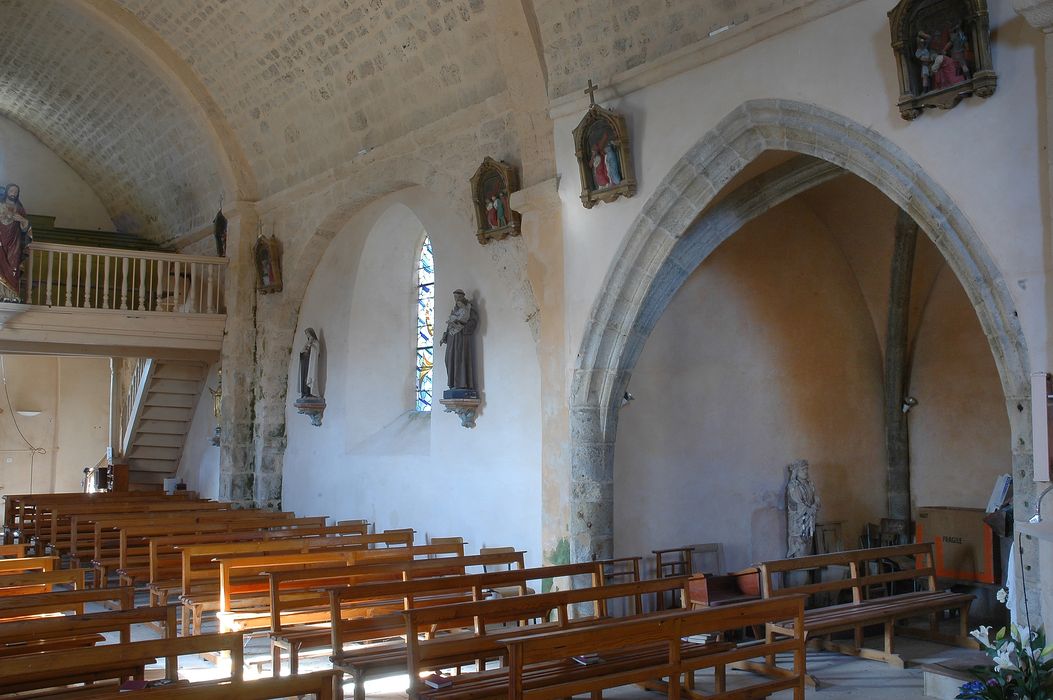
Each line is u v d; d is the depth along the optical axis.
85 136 22.22
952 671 7.79
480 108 12.61
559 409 10.91
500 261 12.34
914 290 13.62
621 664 6.74
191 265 18.80
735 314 12.53
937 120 7.60
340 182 15.74
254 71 16.22
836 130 8.38
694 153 9.55
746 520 12.25
